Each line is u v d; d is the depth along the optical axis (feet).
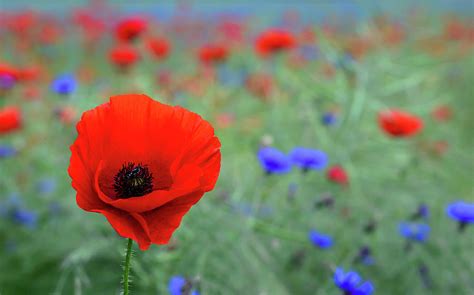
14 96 5.16
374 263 4.09
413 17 8.44
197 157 2.87
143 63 5.56
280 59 5.28
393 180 4.60
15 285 4.08
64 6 16.40
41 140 4.75
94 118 2.78
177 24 10.12
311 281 4.04
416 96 5.47
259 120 5.09
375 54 5.31
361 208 4.37
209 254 3.88
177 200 2.74
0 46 8.04
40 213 4.35
